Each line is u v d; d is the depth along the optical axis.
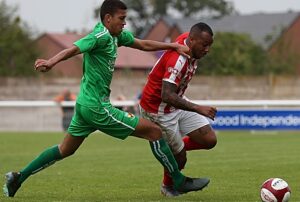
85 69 14.71
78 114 14.86
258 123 43.09
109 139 40.22
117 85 73.56
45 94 74.69
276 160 26.23
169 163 15.41
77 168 23.77
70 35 109.94
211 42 15.01
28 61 82.81
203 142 16.27
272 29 111.56
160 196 16.56
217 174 21.69
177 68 14.95
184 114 16.11
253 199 15.94
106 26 14.59
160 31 122.75
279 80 75.44
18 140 39.16
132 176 21.25
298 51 97.00
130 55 102.00
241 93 74.75
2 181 19.53
